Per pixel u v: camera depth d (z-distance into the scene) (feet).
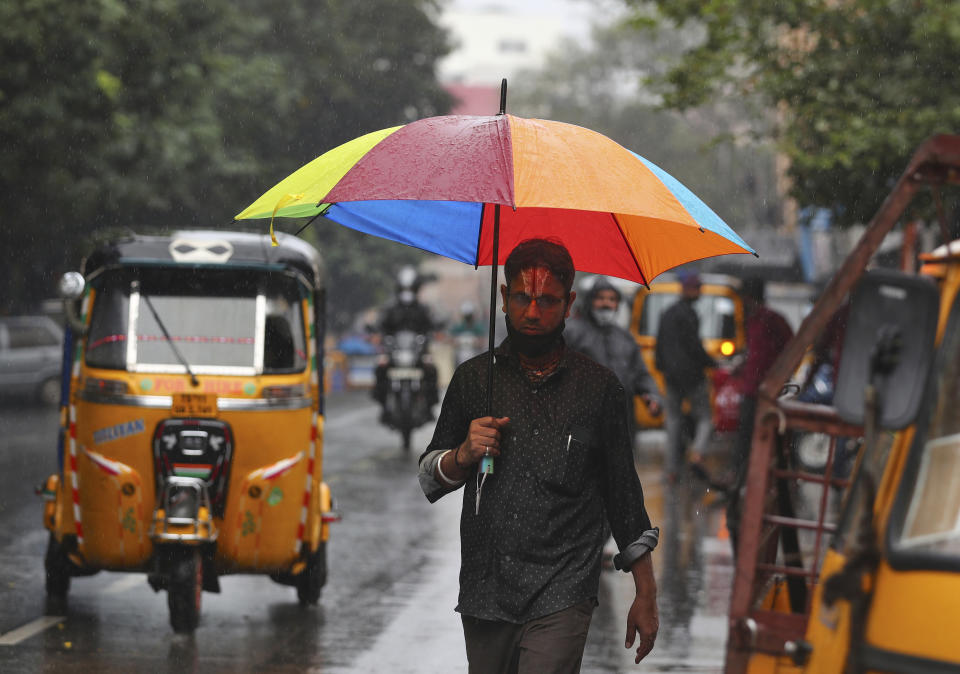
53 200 144.36
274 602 56.13
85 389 50.70
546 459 26.40
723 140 93.66
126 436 50.16
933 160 20.43
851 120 82.43
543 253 26.66
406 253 306.55
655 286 128.98
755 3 87.61
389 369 122.93
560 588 26.11
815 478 24.13
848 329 19.03
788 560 27.61
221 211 171.53
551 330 26.63
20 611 52.54
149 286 52.26
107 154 144.05
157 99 150.61
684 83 89.56
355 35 269.85
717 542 71.26
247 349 51.52
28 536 71.00
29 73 132.16
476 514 26.43
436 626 51.11
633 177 26.48
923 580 18.51
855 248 20.77
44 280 189.57
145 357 50.98
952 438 19.65
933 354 19.27
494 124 26.96
